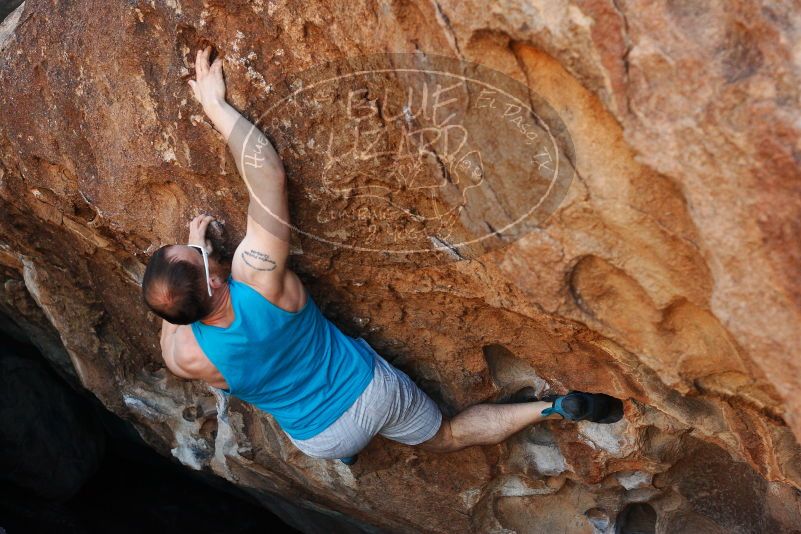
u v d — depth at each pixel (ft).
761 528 9.39
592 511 10.53
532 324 8.30
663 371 7.30
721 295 6.07
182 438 13.01
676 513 10.14
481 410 9.64
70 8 8.15
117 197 8.91
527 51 6.14
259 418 11.38
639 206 6.25
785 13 5.32
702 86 5.51
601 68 5.71
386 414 9.12
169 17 7.45
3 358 16.66
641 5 5.52
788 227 5.59
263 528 18.48
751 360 6.57
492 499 10.93
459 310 8.70
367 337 9.64
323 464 11.15
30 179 9.73
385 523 12.13
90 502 18.33
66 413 17.44
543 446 10.11
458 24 6.12
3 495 16.89
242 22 7.16
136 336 12.17
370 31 6.62
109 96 8.25
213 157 8.05
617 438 9.26
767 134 5.42
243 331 8.13
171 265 7.79
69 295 12.36
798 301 5.78
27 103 8.96
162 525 18.33
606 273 6.90
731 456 9.14
